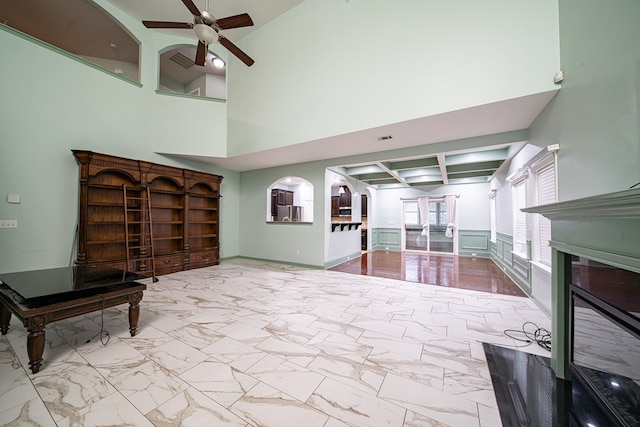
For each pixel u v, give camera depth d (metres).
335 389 1.65
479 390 1.65
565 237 1.72
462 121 3.20
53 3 4.32
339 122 3.73
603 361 1.46
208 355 2.04
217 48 5.22
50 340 2.28
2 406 1.47
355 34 3.60
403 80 3.20
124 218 4.15
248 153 4.91
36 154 3.43
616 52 1.48
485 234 7.36
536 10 2.47
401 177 6.78
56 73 3.63
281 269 5.49
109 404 1.49
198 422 1.36
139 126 4.62
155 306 3.17
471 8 2.80
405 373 1.83
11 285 2.08
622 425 1.29
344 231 6.57
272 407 1.48
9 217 3.21
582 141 1.93
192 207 5.57
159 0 4.20
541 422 1.37
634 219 1.06
